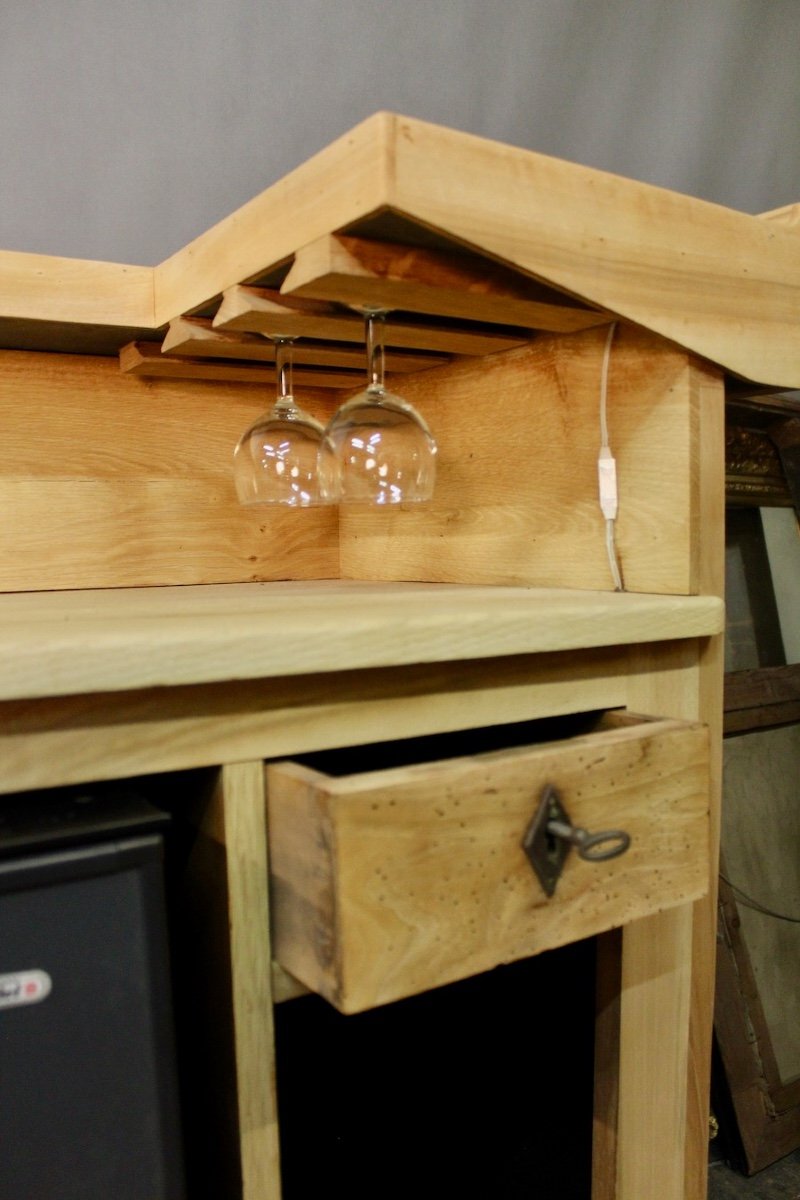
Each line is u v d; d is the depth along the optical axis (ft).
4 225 3.93
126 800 1.99
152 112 4.15
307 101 4.44
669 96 5.24
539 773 2.17
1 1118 1.74
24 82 3.90
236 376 4.01
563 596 3.02
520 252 2.49
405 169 2.25
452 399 3.98
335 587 3.85
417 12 4.59
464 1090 3.87
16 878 1.73
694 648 3.04
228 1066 2.20
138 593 3.58
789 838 5.00
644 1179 3.12
